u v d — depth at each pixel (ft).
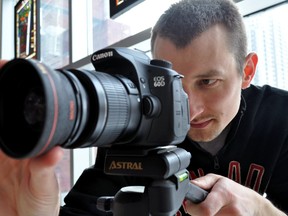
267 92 3.36
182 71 2.37
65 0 6.38
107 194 2.98
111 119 1.45
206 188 2.09
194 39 2.34
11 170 1.83
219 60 2.39
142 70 1.72
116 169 1.77
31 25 7.17
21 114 1.20
